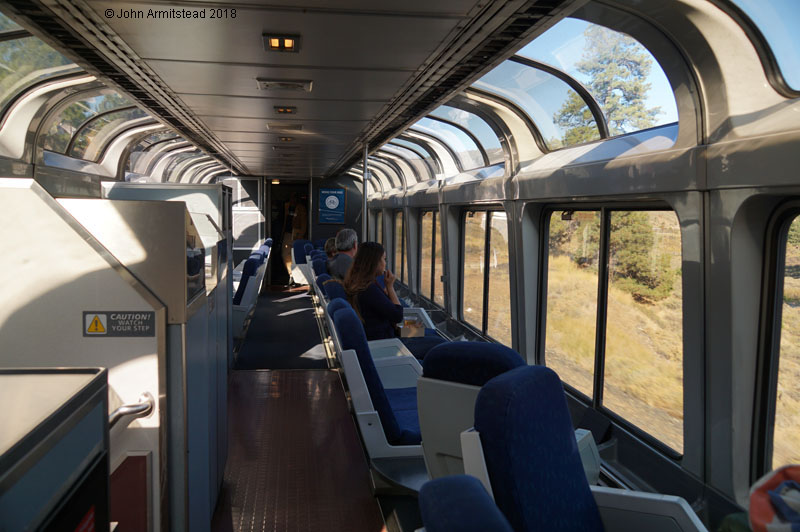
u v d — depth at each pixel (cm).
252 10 309
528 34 343
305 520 385
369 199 1766
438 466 306
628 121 450
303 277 1717
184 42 367
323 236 1794
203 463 318
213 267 377
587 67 457
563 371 600
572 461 213
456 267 995
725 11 311
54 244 240
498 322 827
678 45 348
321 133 782
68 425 134
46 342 242
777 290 337
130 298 244
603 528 222
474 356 284
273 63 418
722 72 334
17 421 123
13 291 240
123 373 246
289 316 1216
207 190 621
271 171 1562
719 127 342
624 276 490
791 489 138
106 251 244
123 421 244
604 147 477
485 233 867
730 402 349
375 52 388
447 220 981
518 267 645
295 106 584
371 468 422
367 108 590
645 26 350
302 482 442
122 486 247
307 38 357
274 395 662
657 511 216
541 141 620
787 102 307
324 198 1781
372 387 418
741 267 337
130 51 388
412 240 1328
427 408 299
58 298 241
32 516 115
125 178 1060
